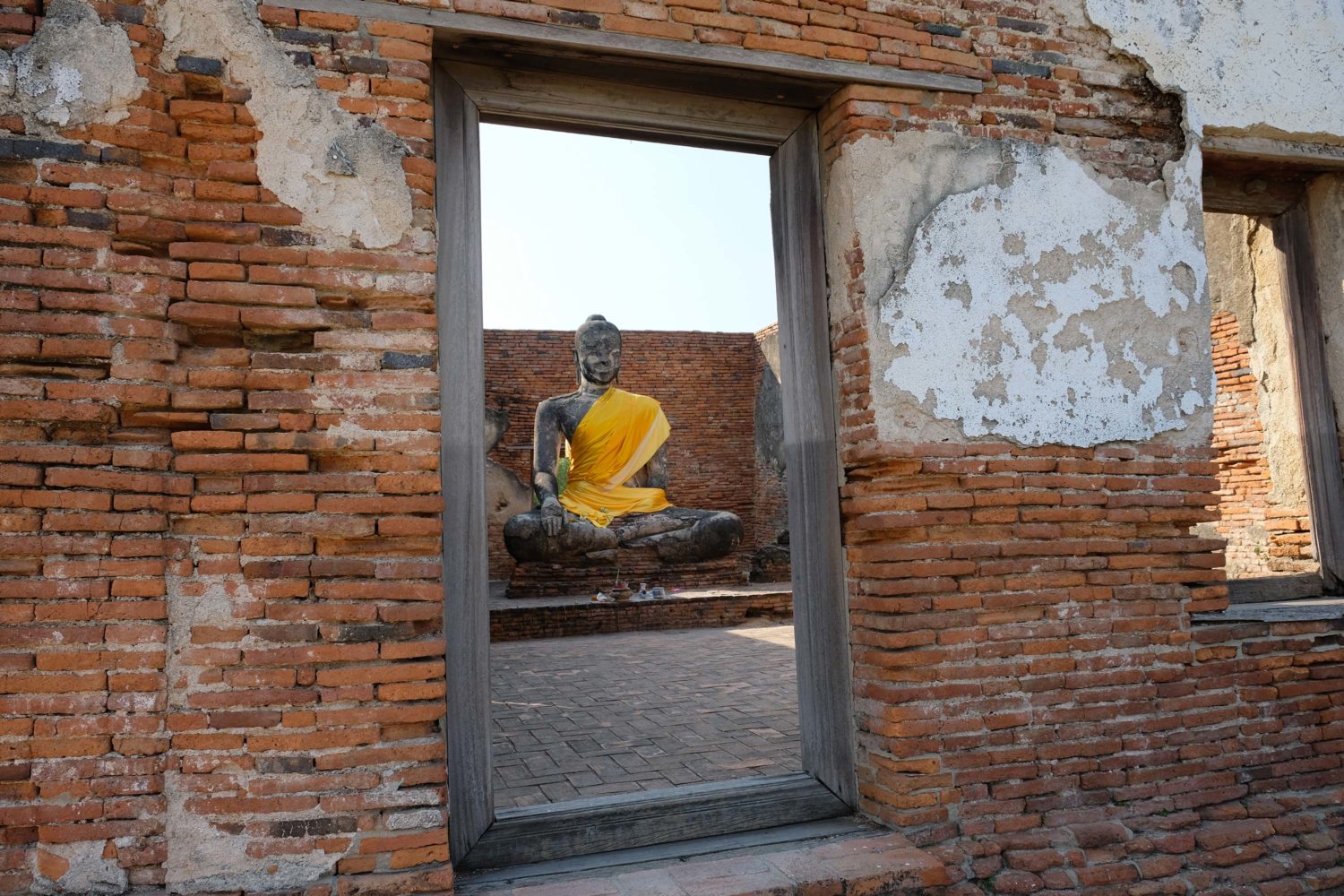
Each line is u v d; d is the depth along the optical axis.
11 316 3.03
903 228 4.12
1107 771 4.16
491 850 3.63
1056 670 4.14
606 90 4.04
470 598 3.68
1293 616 4.64
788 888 3.37
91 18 3.18
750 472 19.06
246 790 3.13
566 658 9.38
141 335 3.15
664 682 7.66
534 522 8.18
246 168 3.31
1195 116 4.70
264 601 3.22
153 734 3.07
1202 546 4.48
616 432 9.03
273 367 3.31
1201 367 4.58
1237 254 6.68
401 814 3.24
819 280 4.33
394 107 3.47
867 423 4.03
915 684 3.91
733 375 19.22
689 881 3.41
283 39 3.38
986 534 4.11
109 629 3.05
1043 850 3.93
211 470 3.21
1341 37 5.10
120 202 3.14
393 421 3.38
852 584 4.19
